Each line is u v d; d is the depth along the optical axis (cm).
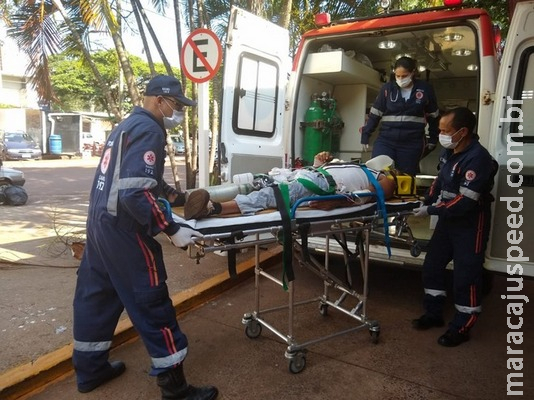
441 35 470
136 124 239
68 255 537
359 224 327
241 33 442
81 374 268
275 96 503
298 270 506
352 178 317
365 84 548
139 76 2638
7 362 288
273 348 327
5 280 442
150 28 721
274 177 320
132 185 227
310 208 298
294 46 875
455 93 643
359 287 456
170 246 576
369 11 818
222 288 436
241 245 271
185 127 716
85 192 1213
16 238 631
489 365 305
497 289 457
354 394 271
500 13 706
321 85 535
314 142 499
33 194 1163
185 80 742
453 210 309
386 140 454
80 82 3028
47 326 339
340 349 326
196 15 802
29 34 722
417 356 317
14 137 2355
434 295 357
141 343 332
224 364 304
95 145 2844
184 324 367
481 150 308
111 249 242
